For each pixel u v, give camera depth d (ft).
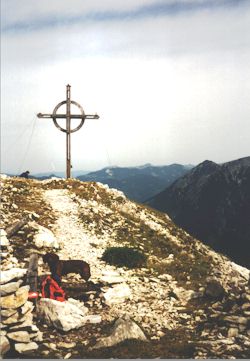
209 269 75.20
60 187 106.73
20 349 40.27
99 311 51.60
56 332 44.73
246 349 42.04
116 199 107.14
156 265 73.41
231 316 48.44
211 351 41.22
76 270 56.03
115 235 85.56
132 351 40.98
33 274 48.93
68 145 114.52
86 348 41.83
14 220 78.59
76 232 82.38
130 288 60.13
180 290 61.00
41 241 71.15
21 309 43.27
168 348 42.06
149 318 50.42
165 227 101.96
